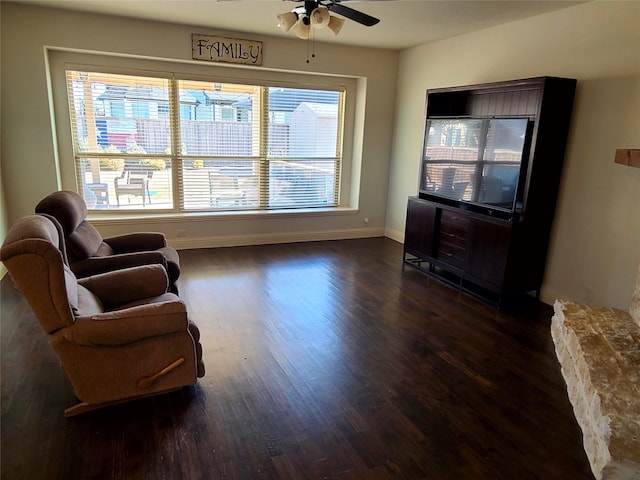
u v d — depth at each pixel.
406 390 2.50
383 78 5.68
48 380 2.47
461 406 2.37
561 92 3.43
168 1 3.72
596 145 3.38
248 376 2.57
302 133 5.71
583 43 3.43
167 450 1.96
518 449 2.05
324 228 5.90
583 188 3.49
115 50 4.36
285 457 1.94
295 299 3.78
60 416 2.17
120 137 4.85
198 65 4.94
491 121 3.83
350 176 6.11
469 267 4.05
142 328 2.11
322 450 2.00
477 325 3.40
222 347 2.90
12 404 2.25
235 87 5.21
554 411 2.35
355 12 2.80
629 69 3.13
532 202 3.60
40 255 1.90
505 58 4.16
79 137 4.71
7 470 1.82
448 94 4.75
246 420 2.18
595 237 3.43
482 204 4.00
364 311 3.59
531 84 3.57
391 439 2.09
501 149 3.75
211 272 4.40
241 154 5.42
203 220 5.22
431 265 4.75
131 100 4.80
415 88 5.43
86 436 2.04
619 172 3.22
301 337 3.09
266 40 4.93
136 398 2.30
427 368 2.74
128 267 3.07
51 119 4.34
